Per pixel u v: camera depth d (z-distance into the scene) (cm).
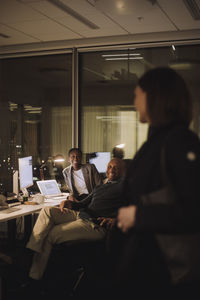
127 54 534
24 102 587
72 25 466
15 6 399
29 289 332
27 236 446
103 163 539
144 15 425
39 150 580
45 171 507
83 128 559
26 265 388
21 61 585
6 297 300
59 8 405
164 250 110
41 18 439
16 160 589
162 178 111
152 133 122
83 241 340
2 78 596
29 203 400
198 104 498
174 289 111
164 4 390
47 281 351
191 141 109
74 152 464
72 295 318
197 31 480
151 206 108
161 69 121
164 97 116
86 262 342
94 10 411
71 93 561
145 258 113
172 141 109
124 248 120
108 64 544
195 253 108
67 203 368
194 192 101
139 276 115
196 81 498
